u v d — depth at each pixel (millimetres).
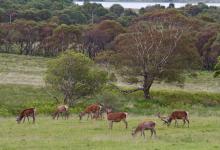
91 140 68562
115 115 80938
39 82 180500
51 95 143500
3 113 121000
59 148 62625
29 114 91188
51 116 108188
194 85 197000
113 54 169750
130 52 159750
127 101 147625
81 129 81188
